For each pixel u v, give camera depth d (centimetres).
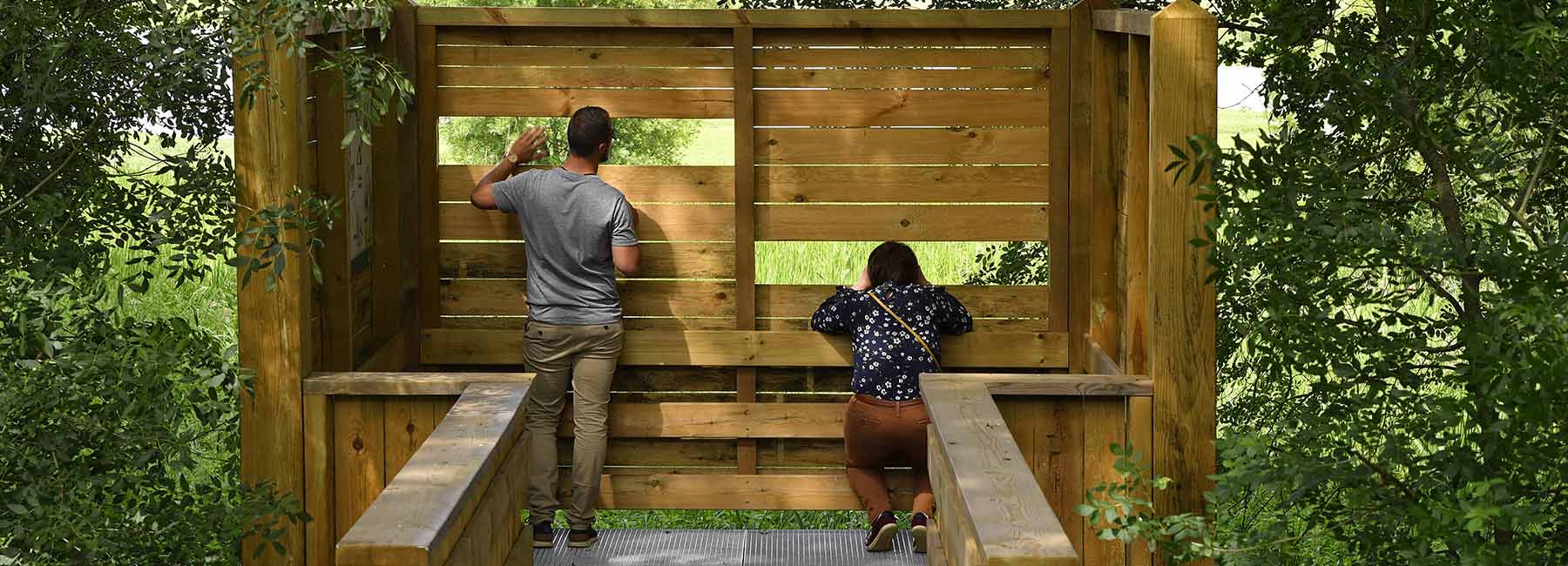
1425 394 419
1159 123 449
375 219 575
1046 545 300
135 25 425
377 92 422
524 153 575
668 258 591
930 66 579
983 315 593
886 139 582
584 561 568
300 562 475
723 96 581
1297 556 434
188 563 443
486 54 578
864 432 550
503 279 590
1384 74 418
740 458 599
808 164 584
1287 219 389
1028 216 585
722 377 603
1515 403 359
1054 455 477
